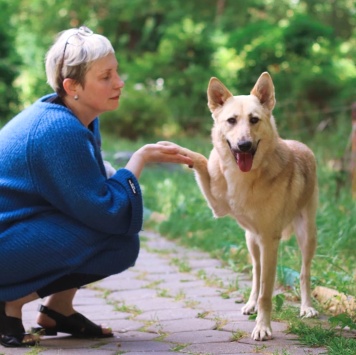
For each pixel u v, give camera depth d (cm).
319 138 1346
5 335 408
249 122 456
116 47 2675
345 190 930
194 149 1386
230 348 406
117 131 1897
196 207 934
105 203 394
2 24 2016
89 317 502
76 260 396
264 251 457
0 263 391
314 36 1714
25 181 398
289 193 468
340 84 1642
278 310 490
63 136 394
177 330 454
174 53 2173
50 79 423
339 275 575
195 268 689
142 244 834
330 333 425
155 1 2605
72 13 2755
